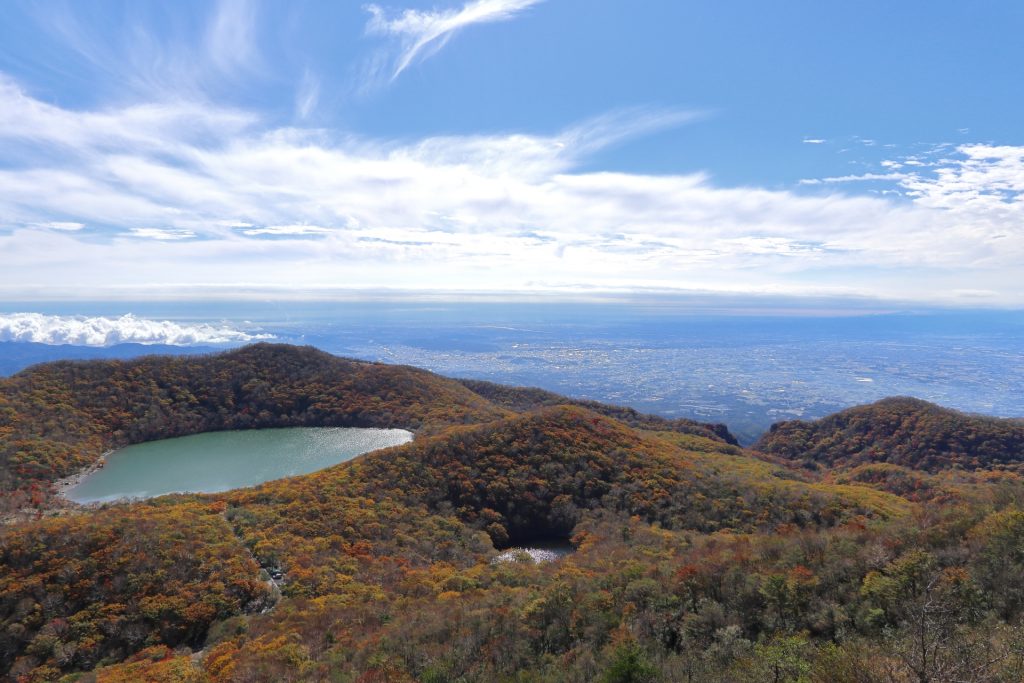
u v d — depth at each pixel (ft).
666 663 75.77
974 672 41.68
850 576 86.07
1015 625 59.77
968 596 69.00
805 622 79.00
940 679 41.73
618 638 83.05
